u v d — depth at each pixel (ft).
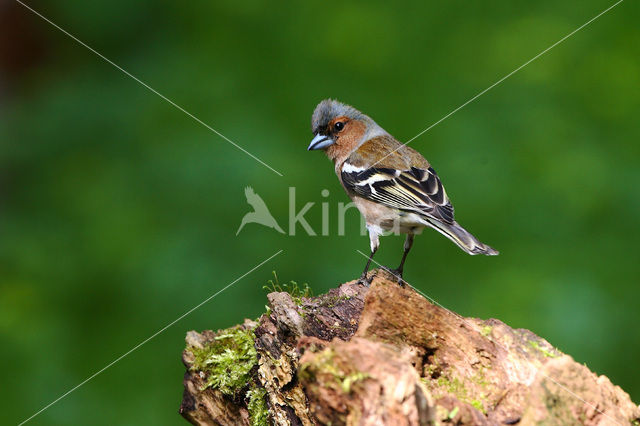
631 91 38.86
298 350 20.53
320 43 42.55
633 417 17.52
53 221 38.37
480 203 36.94
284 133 39.19
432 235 37.01
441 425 15.90
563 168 37.22
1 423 31.42
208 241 36.19
